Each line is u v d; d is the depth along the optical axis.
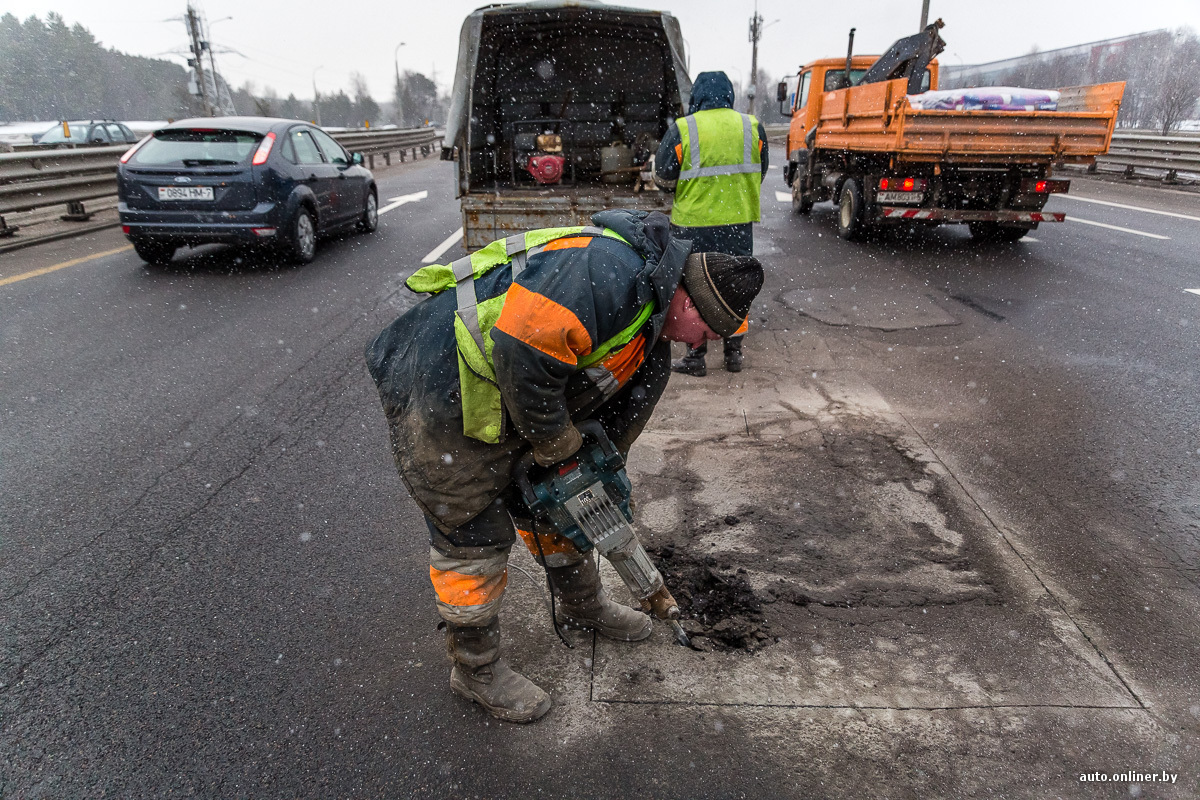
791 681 2.25
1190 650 2.37
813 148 11.05
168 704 2.21
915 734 2.05
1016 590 2.66
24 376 4.79
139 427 4.07
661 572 2.78
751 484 3.39
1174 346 5.37
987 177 8.61
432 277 1.86
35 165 9.49
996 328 5.84
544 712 2.13
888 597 2.62
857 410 4.22
